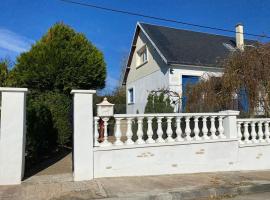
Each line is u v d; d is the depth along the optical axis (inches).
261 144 354.0
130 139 295.0
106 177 280.5
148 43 724.0
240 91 401.4
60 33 517.7
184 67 604.7
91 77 502.9
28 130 307.0
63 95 448.1
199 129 339.9
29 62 480.4
